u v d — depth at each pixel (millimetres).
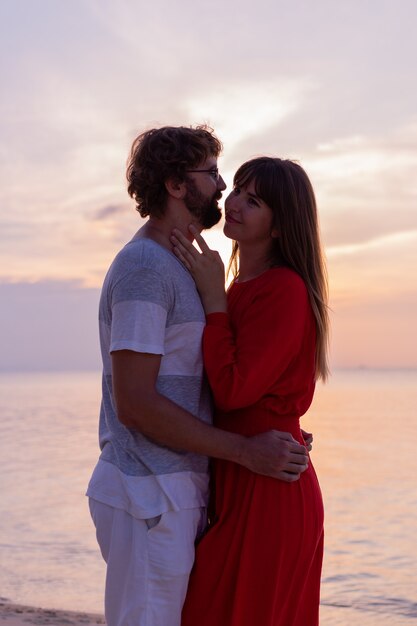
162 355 2723
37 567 13203
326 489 27250
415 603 10867
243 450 2756
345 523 19844
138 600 2707
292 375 2914
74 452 40875
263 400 2877
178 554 2736
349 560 14664
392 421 71500
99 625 6844
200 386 2850
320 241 3070
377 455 40312
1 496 24250
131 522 2754
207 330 2799
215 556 2822
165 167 2838
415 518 20578
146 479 2754
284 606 2855
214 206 2947
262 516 2814
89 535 16781
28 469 32688
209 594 2807
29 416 83062
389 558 14883
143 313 2674
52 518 19422
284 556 2824
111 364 2846
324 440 50531
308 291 2988
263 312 2824
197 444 2697
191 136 2857
